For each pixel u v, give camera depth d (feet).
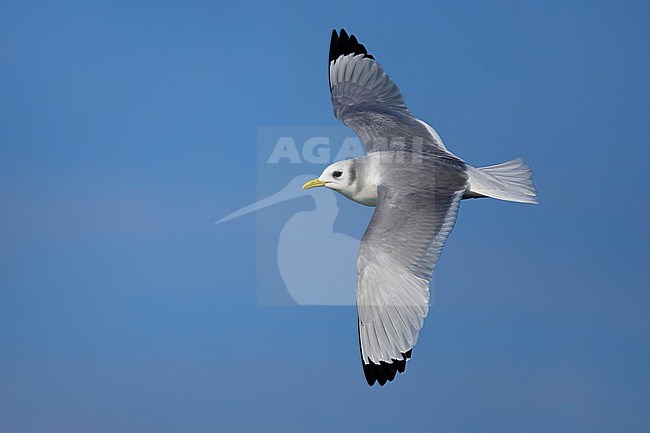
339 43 42.24
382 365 32.12
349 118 39.70
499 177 36.73
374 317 32.45
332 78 41.96
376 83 40.98
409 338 31.91
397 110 39.83
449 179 35.27
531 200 35.70
